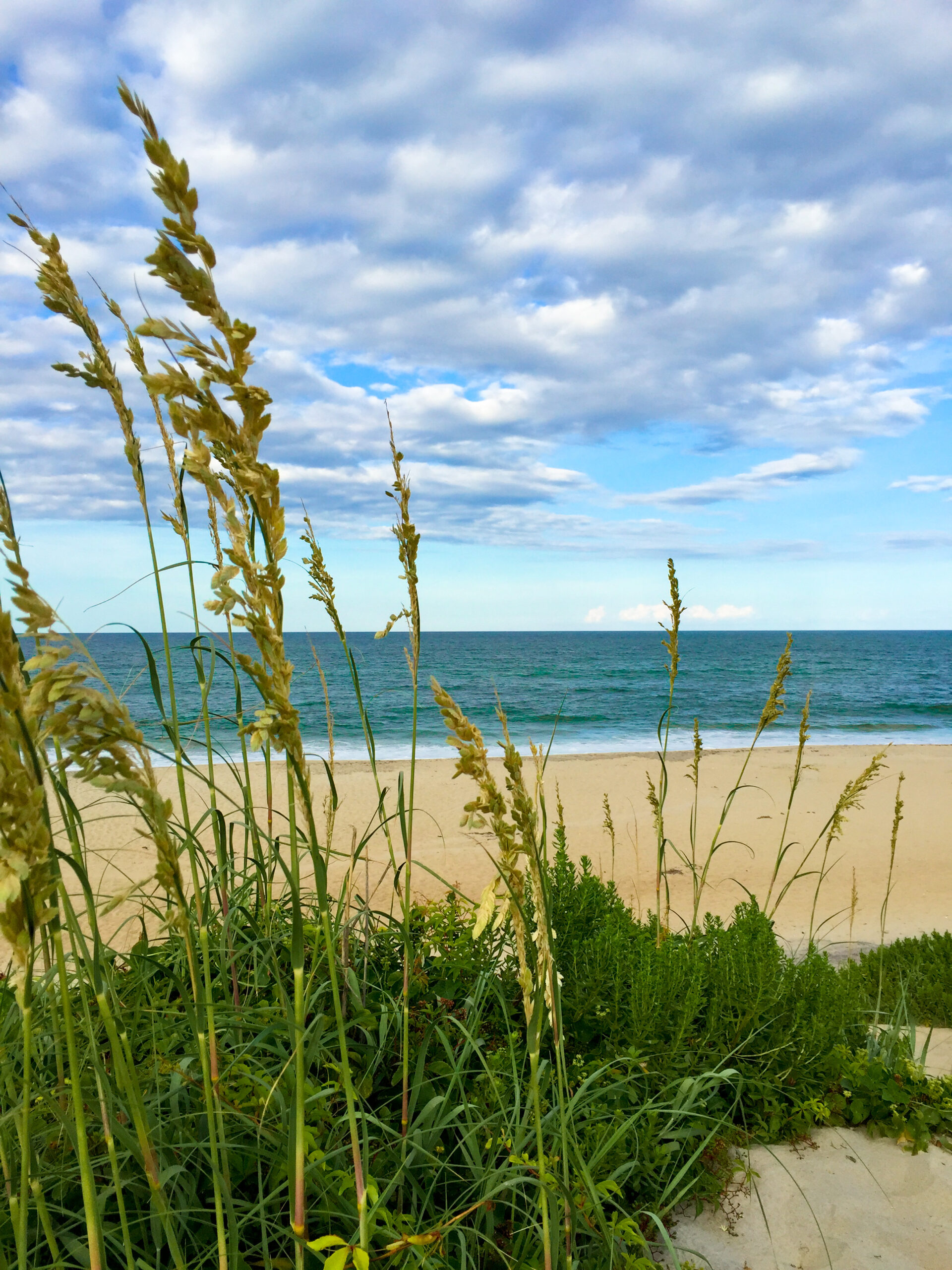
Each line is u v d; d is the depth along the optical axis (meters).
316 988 2.75
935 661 97.88
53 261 1.60
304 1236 1.58
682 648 120.56
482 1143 2.56
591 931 3.97
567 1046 3.41
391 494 2.14
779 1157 3.26
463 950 3.23
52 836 1.12
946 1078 3.79
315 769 19.78
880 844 13.32
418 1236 1.88
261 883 3.14
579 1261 2.20
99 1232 1.28
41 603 1.14
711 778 20.72
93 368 1.59
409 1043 2.81
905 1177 3.16
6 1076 2.00
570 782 19.92
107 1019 1.31
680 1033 3.17
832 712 46.50
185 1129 2.12
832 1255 2.69
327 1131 2.40
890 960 6.47
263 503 1.05
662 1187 2.83
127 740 1.18
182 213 0.93
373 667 52.41
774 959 3.67
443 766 22.28
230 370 0.96
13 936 1.08
